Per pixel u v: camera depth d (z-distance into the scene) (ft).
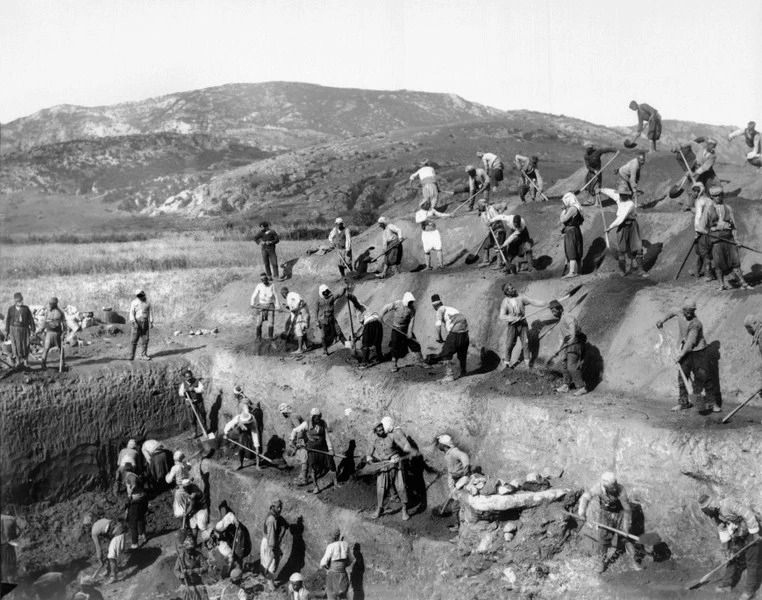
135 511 63.36
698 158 68.28
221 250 121.90
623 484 46.11
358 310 69.41
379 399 61.11
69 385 67.46
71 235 131.85
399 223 86.17
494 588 46.32
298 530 58.85
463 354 59.47
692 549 42.96
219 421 73.20
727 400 48.73
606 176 87.97
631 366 54.60
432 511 54.13
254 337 79.30
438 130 257.34
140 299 73.00
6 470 63.10
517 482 48.70
